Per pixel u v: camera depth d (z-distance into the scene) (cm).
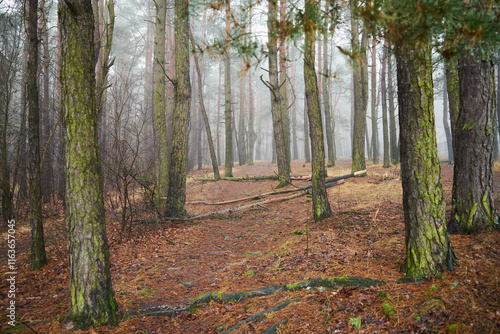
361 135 1791
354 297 450
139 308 515
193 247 905
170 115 2345
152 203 1091
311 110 965
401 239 658
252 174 2503
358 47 301
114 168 1010
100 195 470
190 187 2081
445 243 466
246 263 720
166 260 785
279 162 1759
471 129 593
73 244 455
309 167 2661
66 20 448
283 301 481
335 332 379
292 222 1083
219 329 440
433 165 467
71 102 448
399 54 338
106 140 1591
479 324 330
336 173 2039
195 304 523
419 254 465
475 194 591
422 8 252
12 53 973
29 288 601
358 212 971
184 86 1194
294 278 564
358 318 391
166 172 1443
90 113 461
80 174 451
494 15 260
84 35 457
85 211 452
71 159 450
